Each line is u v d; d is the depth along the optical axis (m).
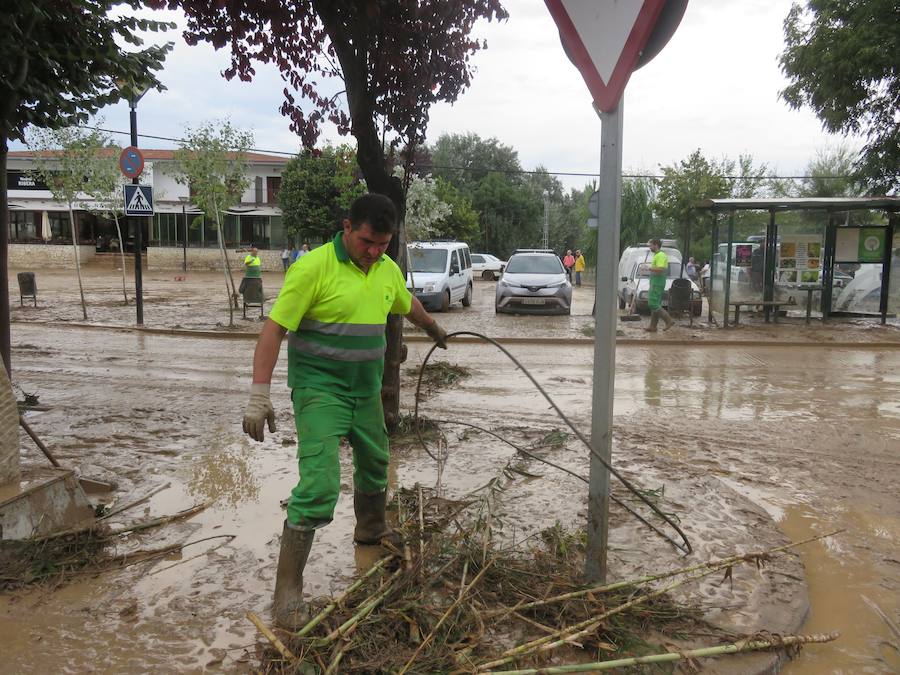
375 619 3.16
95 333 14.89
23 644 3.13
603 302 3.32
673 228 39.88
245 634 3.22
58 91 6.55
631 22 3.05
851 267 18.36
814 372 10.91
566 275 20.14
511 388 9.27
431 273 20.05
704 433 7.07
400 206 5.91
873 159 18.86
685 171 34.03
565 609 3.26
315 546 4.11
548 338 14.00
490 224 65.94
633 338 14.37
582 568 3.76
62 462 5.66
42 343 13.23
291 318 3.21
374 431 3.72
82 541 4.04
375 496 3.99
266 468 5.57
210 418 7.27
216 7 5.22
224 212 19.81
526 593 3.46
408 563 3.66
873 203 15.95
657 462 5.89
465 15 5.51
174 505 4.79
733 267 18.00
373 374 3.53
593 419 3.43
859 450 6.55
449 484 5.19
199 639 3.18
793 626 3.35
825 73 18.31
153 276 39.12
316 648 2.97
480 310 21.27
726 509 4.82
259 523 4.49
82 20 6.36
